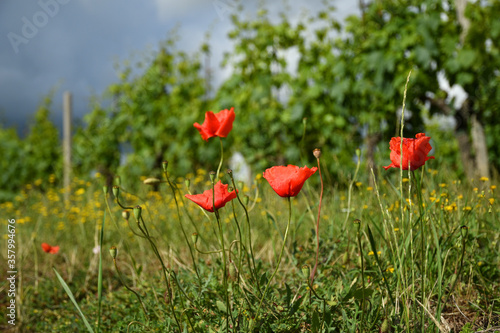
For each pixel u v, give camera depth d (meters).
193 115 8.62
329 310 1.55
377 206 2.60
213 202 1.48
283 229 2.93
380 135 6.02
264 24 7.36
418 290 1.81
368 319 1.63
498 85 5.77
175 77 9.60
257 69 7.28
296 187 1.49
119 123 9.50
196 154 8.66
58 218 5.26
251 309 1.72
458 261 1.93
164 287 2.36
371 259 2.10
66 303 2.96
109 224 4.47
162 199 5.40
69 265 3.76
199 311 1.76
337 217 2.84
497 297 1.91
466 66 5.52
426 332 1.58
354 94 6.51
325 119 6.55
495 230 2.23
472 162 5.69
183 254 3.22
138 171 8.96
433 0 5.90
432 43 5.85
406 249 1.67
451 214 2.21
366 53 6.23
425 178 2.66
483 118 5.77
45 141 12.43
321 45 7.04
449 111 5.95
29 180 12.16
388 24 6.20
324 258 2.32
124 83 9.68
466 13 5.62
